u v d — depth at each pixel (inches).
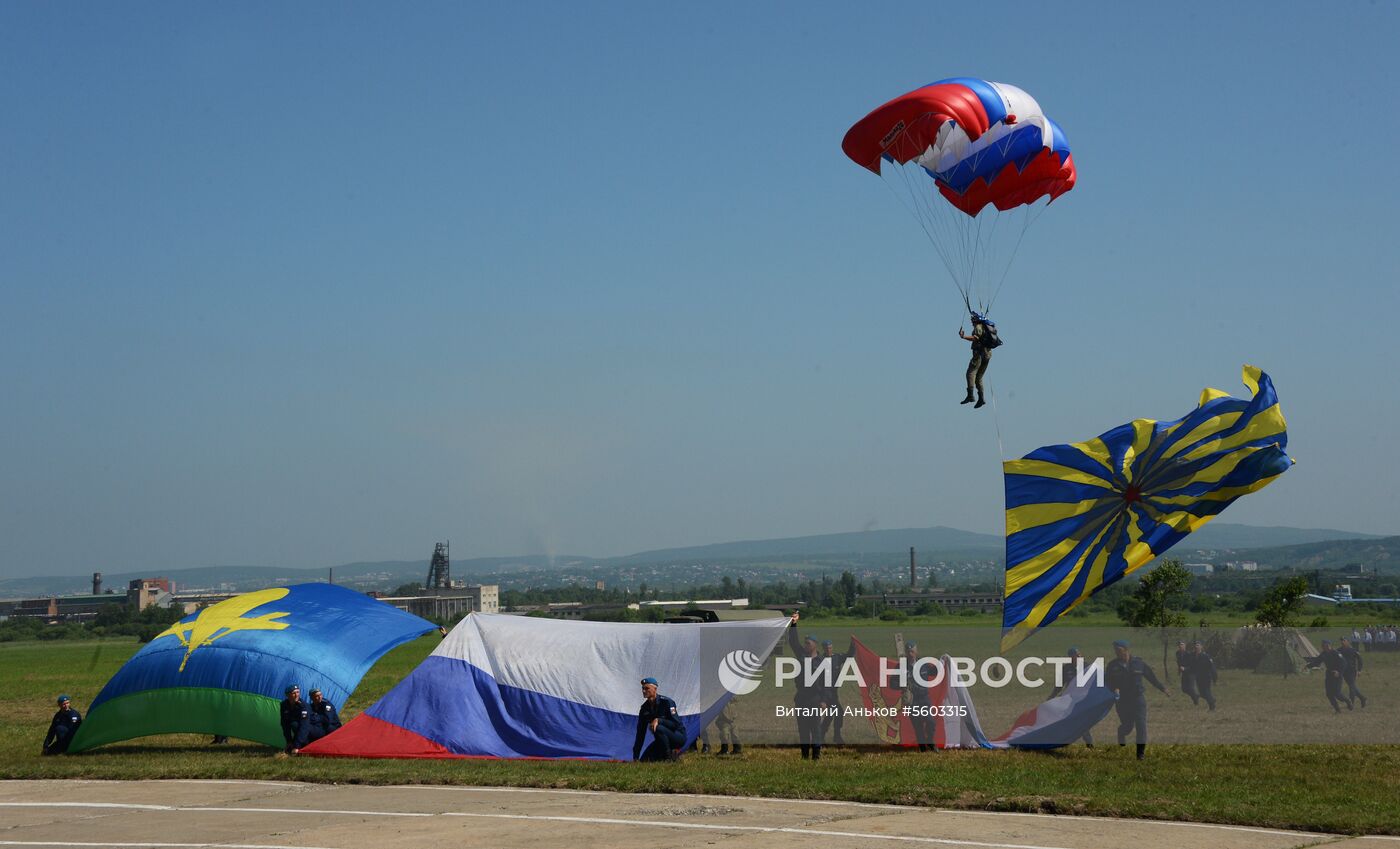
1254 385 1133.1
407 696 994.1
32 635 6663.4
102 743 1058.7
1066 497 1143.6
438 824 637.3
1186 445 1135.0
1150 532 1125.1
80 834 633.6
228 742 1149.1
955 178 1107.9
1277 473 1100.5
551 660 1002.1
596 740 962.1
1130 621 2073.1
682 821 636.1
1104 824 619.5
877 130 1074.7
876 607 5511.8
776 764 882.1
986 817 642.8
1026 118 1079.6
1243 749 925.8
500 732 977.5
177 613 7411.4
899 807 679.1
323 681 1077.1
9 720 1536.7
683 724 957.8
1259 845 565.3
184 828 644.1
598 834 601.0
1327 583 6761.8
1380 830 595.5
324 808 703.7
